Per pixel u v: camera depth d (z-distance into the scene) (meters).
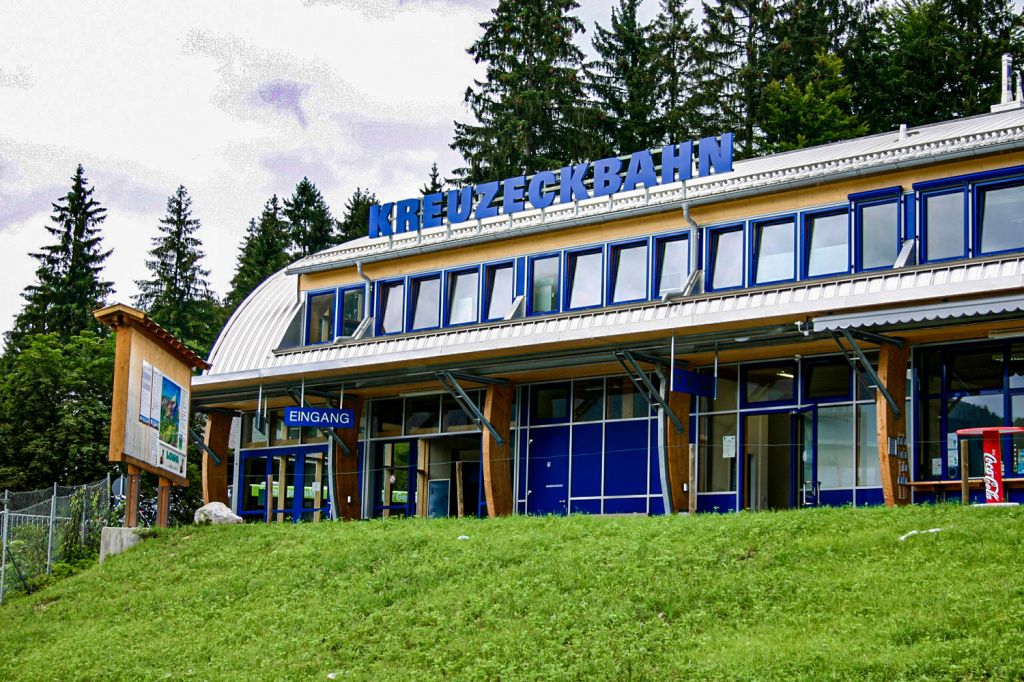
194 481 49.81
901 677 17.00
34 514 32.53
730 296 31.19
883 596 19.61
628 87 65.56
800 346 30.25
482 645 20.83
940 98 58.66
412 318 38.41
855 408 30.30
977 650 17.25
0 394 49.44
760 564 21.95
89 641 24.67
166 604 26.05
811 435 31.05
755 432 32.03
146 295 81.50
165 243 82.62
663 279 33.66
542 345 30.98
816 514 24.16
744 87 62.47
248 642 23.25
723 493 32.19
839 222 30.97
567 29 65.06
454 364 33.62
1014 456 27.48
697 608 20.73
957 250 28.95
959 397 28.56
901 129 35.75
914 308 25.83
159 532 30.53
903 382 28.45
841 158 31.20
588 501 34.59
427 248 37.88
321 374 35.53
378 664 21.12
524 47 64.50
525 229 35.94
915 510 23.48
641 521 25.94
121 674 22.58
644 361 31.70
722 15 64.44
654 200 34.09
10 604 28.11
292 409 34.62
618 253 34.66
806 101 58.09
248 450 42.22
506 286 36.69
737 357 31.84
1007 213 28.41
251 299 43.97
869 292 27.23
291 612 24.27
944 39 59.16
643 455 33.75
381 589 24.50
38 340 49.12
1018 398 27.72
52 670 23.28
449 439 38.03
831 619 19.30
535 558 24.33
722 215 32.84
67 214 75.06
